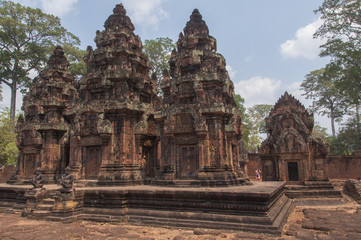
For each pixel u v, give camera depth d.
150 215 13.22
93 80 20.28
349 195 22.92
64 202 13.95
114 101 19.02
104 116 19.02
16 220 14.14
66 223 13.29
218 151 15.66
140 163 19.34
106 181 17.86
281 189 16.94
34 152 23.69
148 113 20.47
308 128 23.83
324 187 21.78
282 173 23.06
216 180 15.02
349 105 43.16
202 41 18.55
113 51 20.17
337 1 31.56
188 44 18.28
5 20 35.56
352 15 31.25
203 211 12.42
